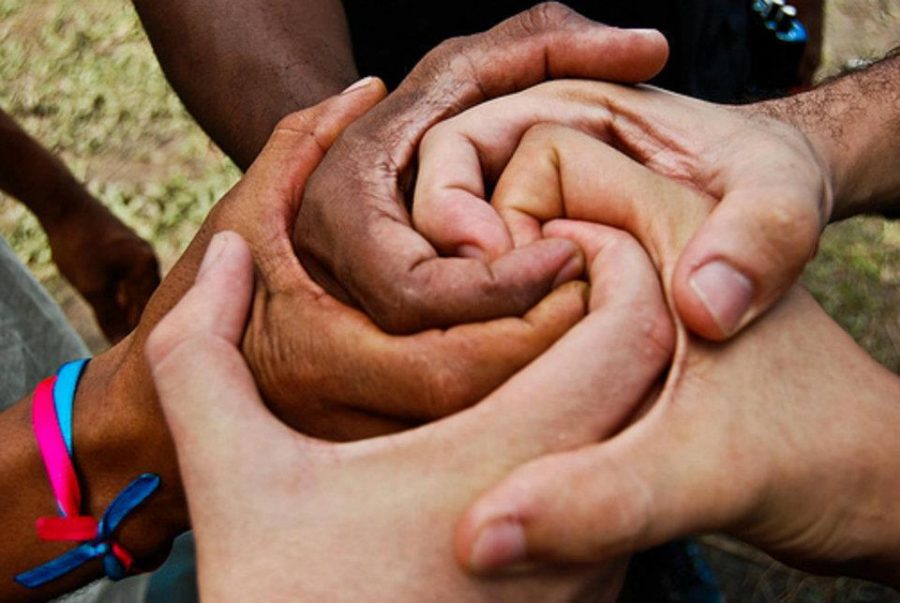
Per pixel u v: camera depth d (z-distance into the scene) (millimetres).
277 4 607
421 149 477
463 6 641
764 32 751
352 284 438
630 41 484
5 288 647
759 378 409
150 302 496
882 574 438
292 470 397
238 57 593
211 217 493
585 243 437
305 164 483
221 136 605
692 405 401
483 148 475
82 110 1613
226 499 398
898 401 416
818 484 406
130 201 1441
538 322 418
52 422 503
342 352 428
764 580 994
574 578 391
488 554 371
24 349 649
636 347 406
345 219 449
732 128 468
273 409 445
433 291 422
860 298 1234
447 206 451
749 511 401
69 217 863
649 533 385
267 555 390
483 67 495
